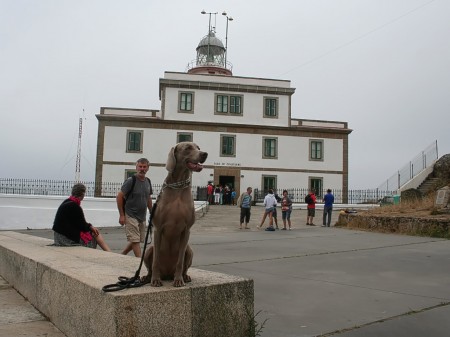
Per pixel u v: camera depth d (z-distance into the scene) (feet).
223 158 133.80
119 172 128.67
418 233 49.93
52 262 17.62
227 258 33.35
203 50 160.45
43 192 70.13
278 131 137.18
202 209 91.30
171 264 13.11
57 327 15.29
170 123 131.95
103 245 26.91
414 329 15.88
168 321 12.25
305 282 24.13
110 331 11.66
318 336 15.08
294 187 136.26
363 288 22.63
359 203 122.83
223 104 135.44
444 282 24.27
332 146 139.54
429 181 103.76
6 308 17.98
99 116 128.98
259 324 16.38
